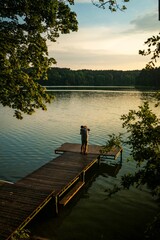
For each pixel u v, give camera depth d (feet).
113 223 40.34
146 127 19.30
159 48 16.35
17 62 30.83
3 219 31.73
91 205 46.42
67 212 43.45
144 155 18.65
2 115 149.69
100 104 206.80
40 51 32.68
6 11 30.04
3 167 64.49
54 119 135.03
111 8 24.09
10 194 38.65
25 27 31.68
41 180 47.57
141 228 38.96
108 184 56.59
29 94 31.73
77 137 96.37
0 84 30.32
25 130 107.55
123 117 20.27
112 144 21.49
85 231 37.93
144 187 53.57
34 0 30.12
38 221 40.06
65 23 33.24
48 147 83.15
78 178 56.29
